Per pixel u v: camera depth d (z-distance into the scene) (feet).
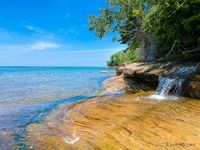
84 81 102.17
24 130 26.76
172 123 23.66
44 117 32.78
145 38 82.02
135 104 33.78
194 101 33.45
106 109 32.55
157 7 46.52
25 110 38.63
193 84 35.86
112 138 21.33
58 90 68.44
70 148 20.48
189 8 41.45
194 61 50.24
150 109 29.60
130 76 60.13
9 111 37.99
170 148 18.20
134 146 19.29
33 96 56.70
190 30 46.37
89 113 31.55
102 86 69.46
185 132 20.97
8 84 95.61
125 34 88.69
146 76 50.96
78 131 24.67
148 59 82.02
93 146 20.33
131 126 23.72
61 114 33.63
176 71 44.32
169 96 39.14
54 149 20.61
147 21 54.49
